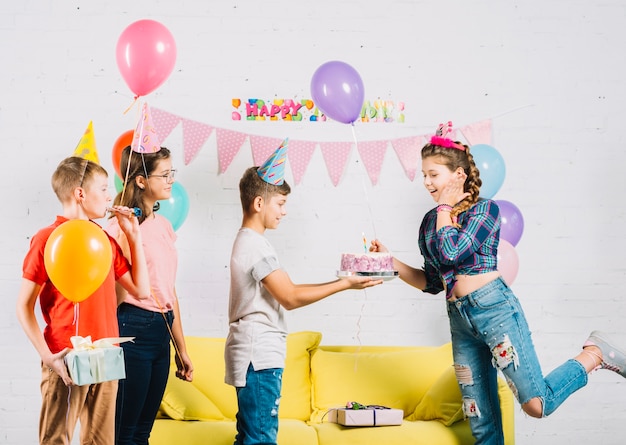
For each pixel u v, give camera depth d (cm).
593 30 368
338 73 299
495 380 289
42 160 352
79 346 226
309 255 360
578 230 367
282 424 303
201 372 321
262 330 264
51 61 353
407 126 363
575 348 365
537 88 367
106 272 231
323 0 362
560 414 364
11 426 347
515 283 365
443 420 304
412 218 362
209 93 358
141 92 285
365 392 325
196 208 357
